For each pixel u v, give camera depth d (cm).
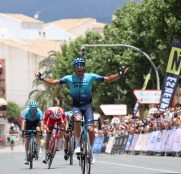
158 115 3669
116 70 6869
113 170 2030
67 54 8769
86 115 1636
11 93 13750
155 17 4688
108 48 6850
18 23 16050
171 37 4628
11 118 13050
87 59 7656
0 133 10338
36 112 2320
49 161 2241
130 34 6122
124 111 5653
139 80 6234
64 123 2259
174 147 3078
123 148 4094
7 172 2116
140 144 3716
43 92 10412
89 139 1612
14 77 13800
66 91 8544
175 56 3906
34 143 2302
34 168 2292
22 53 13838
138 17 6000
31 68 13838
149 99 4453
